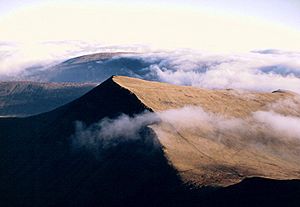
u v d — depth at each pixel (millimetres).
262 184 145125
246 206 140625
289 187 139500
